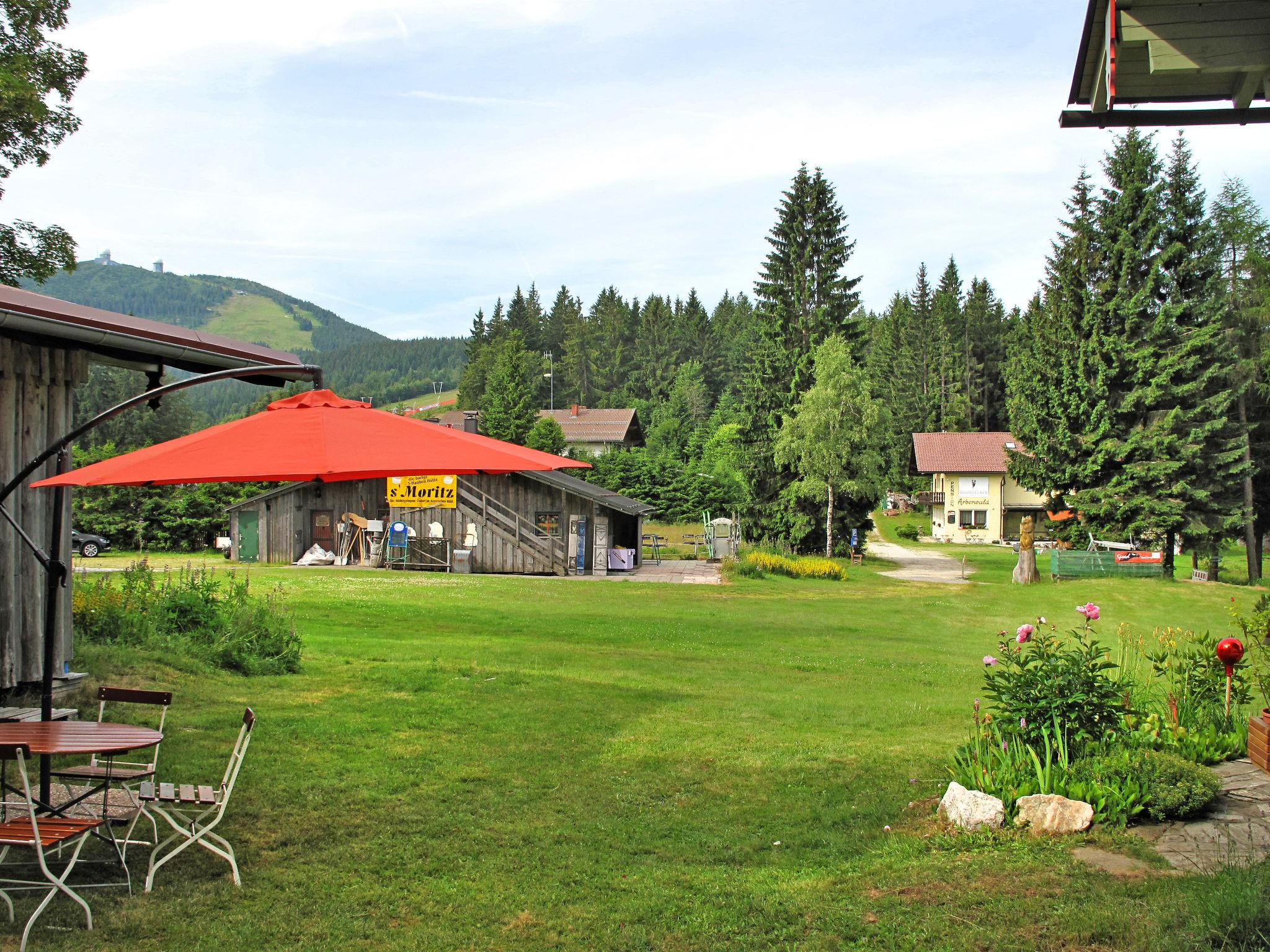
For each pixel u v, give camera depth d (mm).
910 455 80688
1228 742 7516
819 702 11820
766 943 4793
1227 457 39094
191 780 7137
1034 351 46688
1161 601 30359
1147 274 40719
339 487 35719
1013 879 5328
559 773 7867
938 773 7945
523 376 76125
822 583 34875
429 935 4902
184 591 12602
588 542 34375
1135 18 6059
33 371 8656
